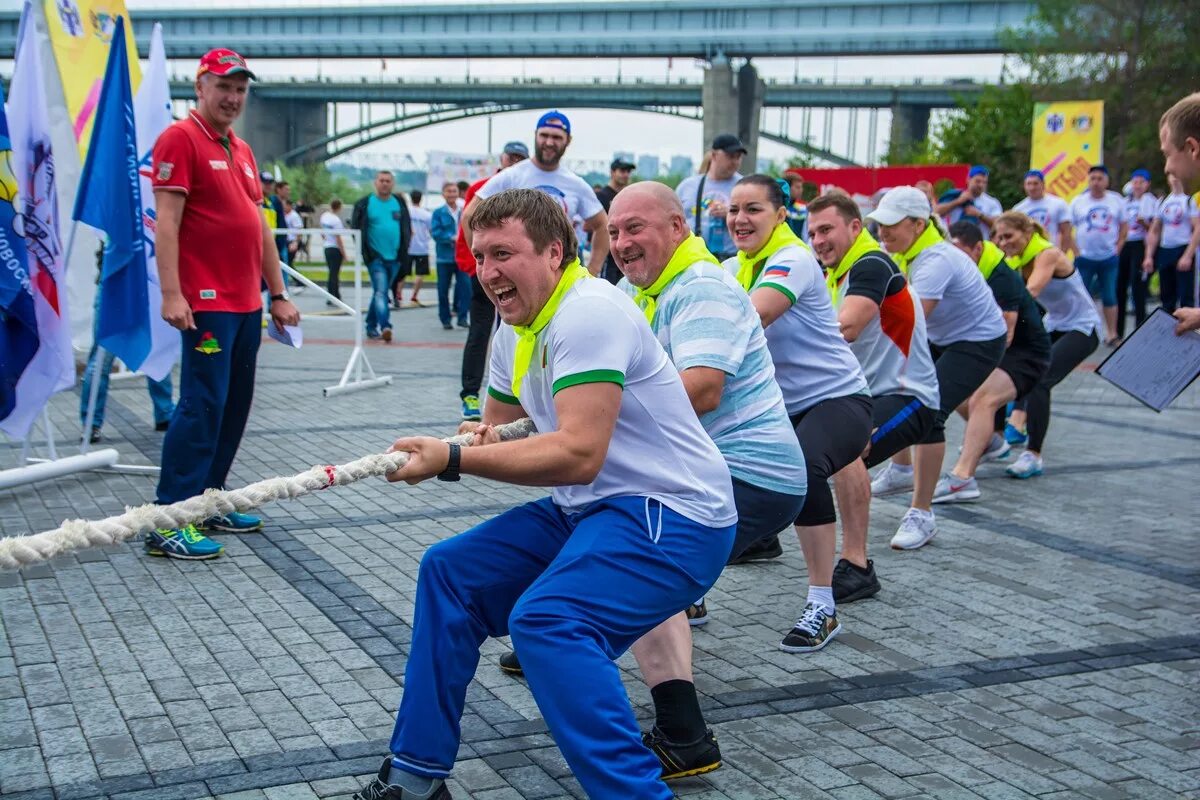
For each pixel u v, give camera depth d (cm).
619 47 6209
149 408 891
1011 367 683
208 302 510
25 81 578
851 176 1928
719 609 479
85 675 383
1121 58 3441
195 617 440
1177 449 859
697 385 343
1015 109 3700
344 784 314
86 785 310
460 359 1246
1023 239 753
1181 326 482
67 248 596
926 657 429
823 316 442
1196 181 386
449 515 600
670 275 362
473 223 283
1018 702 390
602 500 289
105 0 810
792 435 370
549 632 262
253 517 563
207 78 509
